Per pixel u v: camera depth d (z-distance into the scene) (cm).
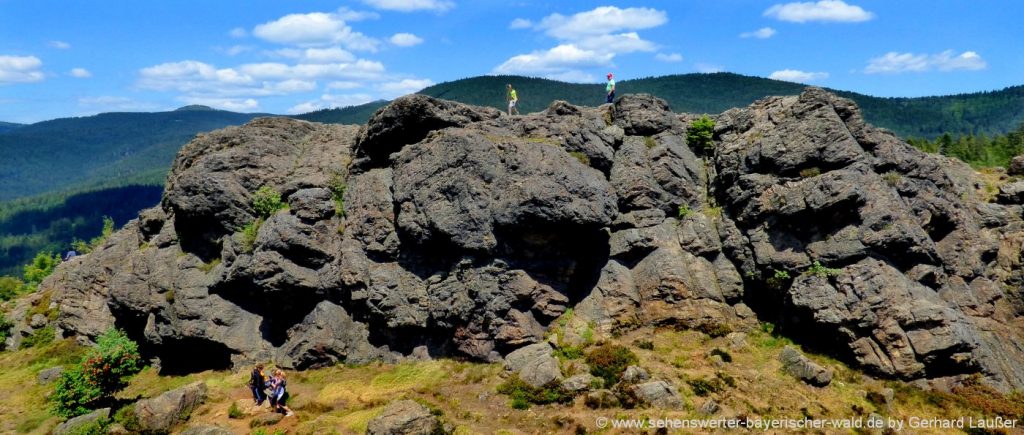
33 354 4506
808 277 2861
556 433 2306
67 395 2950
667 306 3127
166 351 3834
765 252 3073
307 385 3122
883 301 2648
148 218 4434
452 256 3228
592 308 3159
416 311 3231
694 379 2569
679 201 3503
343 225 3666
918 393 2484
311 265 3553
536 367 2738
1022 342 2966
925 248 2828
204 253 3941
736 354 2838
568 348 2939
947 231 3170
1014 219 3366
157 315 3759
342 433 2408
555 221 2981
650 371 2644
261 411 2742
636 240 3300
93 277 4616
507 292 3030
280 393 2733
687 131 3916
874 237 2798
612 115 3972
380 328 3388
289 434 2484
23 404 3497
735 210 3309
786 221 3044
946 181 3241
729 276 3195
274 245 3484
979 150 8012
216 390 3080
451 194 3191
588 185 3120
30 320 4941
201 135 4525
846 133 3033
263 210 3797
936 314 2550
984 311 2972
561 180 3081
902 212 2870
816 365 2589
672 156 3603
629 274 3278
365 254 3494
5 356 4628
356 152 3956
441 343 3219
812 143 3069
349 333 3431
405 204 3353
